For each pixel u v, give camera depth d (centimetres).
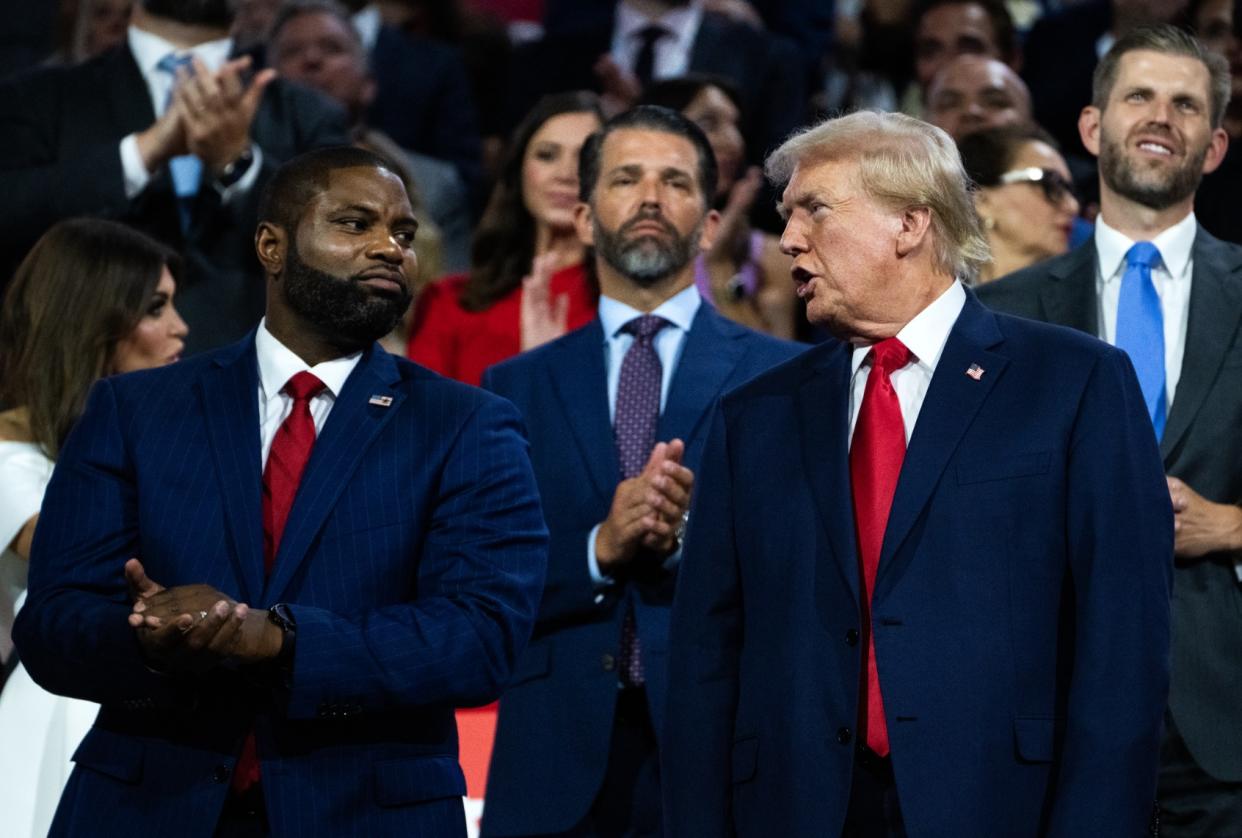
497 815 1329
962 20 2458
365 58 2353
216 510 1080
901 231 1069
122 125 1906
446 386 1140
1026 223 1712
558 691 1341
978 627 1016
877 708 1038
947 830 996
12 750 1345
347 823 1043
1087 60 2417
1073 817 977
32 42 2562
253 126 1912
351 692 1027
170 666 1017
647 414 1420
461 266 2369
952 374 1059
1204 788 1362
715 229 1494
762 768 1060
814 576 1059
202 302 1786
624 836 1319
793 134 1170
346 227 1103
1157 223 1424
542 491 1395
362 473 1091
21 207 1812
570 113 1853
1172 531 1044
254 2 2520
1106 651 1000
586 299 1786
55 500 1108
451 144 2620
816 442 1082
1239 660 1356
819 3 2833
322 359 1129
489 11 2988
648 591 1353
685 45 2573
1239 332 1387
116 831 1041
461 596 1071
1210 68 1441
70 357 1439
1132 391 1052
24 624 1075
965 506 1031
